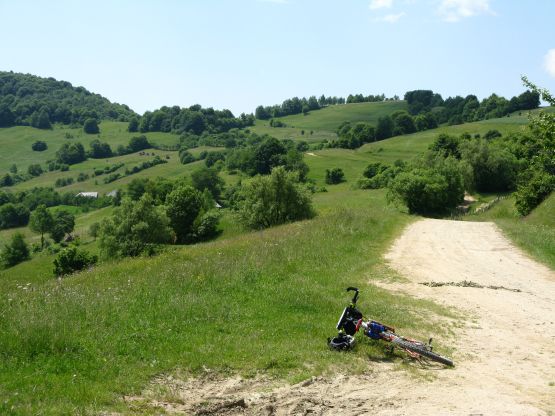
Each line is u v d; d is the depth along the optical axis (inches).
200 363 335.6
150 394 292.7
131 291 489.4
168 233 2214.6
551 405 300.5
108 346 350.0
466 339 440.5
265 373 331.6
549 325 498.3
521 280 719.1
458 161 2785.4
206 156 6776.6
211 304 466.6
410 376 340.8
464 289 644.1
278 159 4601.4
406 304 546.0
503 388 328.2
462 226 1320.1
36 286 578.6
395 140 5974.4
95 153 7805.1
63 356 327.9
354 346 383.9
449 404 292.8
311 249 786.8
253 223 1892.2
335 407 287.7
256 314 456.8
